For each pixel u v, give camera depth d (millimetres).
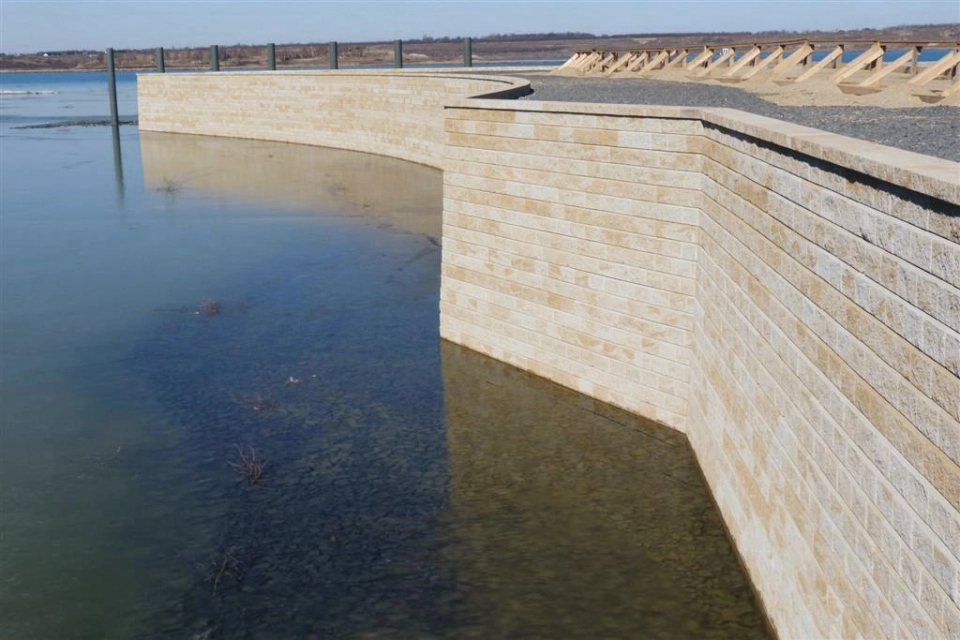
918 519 5004
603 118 12055
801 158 7066
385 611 8352
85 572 8961
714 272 10266
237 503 10320
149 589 8680
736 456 9180
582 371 13156
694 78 28781
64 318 17172
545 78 33250
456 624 8156
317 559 9203
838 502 6258
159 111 53969
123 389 13664
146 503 10312
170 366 14617
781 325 7625
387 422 12461
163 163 39094
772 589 7895
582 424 12281
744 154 8852
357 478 10914
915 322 5047
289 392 13516
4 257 22109
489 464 11242
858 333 5895
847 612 6082
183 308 17766
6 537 9570
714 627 8109
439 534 9680
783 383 7566
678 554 9266
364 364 14617
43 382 13938
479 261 14672
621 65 35531
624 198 12008
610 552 9336
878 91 17594
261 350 15328
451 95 33219
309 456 11477
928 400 4883
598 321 12758
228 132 49812
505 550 9375
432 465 11234
